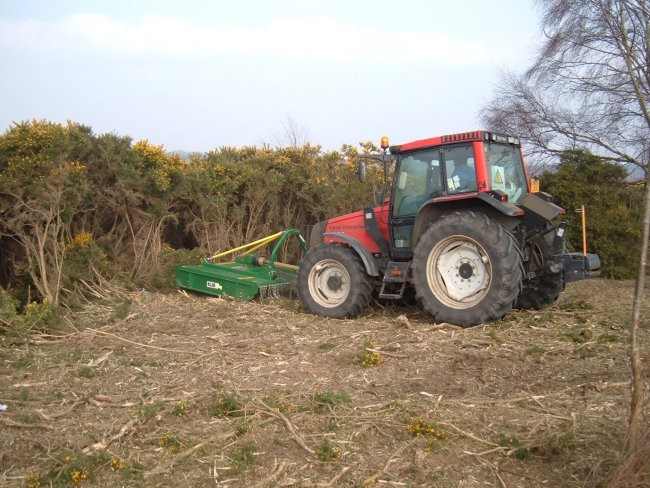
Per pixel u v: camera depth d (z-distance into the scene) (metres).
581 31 11.63
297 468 3.24
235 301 7.88
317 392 4.28
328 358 5.22
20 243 7.52
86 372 4.86
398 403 4.01
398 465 3.27
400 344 5.59
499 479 3.11
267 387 4.47
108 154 8.59
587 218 11.17
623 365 4.79
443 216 6.44
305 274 7.34
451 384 4.54
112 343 5.82
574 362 4.96
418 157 6.96
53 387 4.58
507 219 6.53
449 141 6.69
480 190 6.48
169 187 9.37
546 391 4.32
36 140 7.36
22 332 5.91
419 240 6.52
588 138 13.98
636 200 11.59
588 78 12.71
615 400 4.02
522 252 6.60
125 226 9.16
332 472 3.20
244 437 3.56
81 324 6.65
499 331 5.99
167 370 4.99
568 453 3.31
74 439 3.52
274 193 11.10
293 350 5.50
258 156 11.28
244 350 5.55
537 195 7.13
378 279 7.36
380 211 7.27
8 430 3.71
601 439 3.44
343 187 11.41
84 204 8.48
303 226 11.80
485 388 4.42
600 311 6.77
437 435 3.52
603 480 2.96
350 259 7.08
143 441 3.55
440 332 6.03
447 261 6.48
